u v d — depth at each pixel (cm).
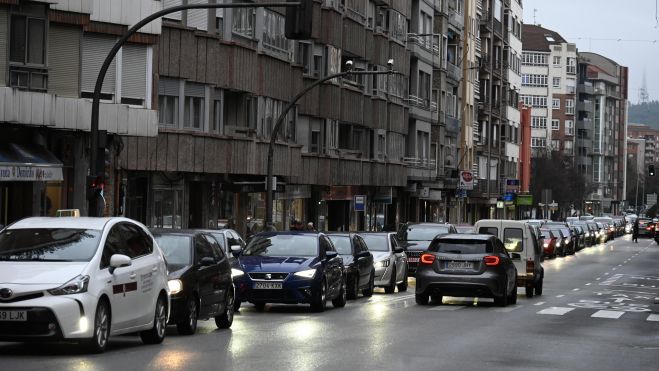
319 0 8269
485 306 4412
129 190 6031
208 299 3022
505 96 17212
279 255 3934
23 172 4741
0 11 4762
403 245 6462
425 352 2559
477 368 2277
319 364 2266
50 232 2462
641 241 17212
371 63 9569
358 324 3331
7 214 5044
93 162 3859
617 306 4628
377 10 9862
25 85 4897
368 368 2220
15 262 2362
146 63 5716
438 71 12081
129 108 5534
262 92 7244
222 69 6662
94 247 2425
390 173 9956
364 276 4772
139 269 2555
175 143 6181
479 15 15262
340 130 9269
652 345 2947
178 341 2736
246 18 7050
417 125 11175
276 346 2623
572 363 2434
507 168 17700
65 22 5153
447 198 13550
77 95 5241
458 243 4384
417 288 4388
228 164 6656
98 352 2356
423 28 11469
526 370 2270
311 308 3856
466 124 14225
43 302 2242
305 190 8369
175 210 6438
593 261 10038
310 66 8231
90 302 2306
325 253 3997
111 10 5497
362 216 9956
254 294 3759
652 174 14450
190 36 6347
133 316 2512
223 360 2305
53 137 5219
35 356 2314
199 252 3053
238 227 7319
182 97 6344
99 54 5516
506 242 5194
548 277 7256
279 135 7612
